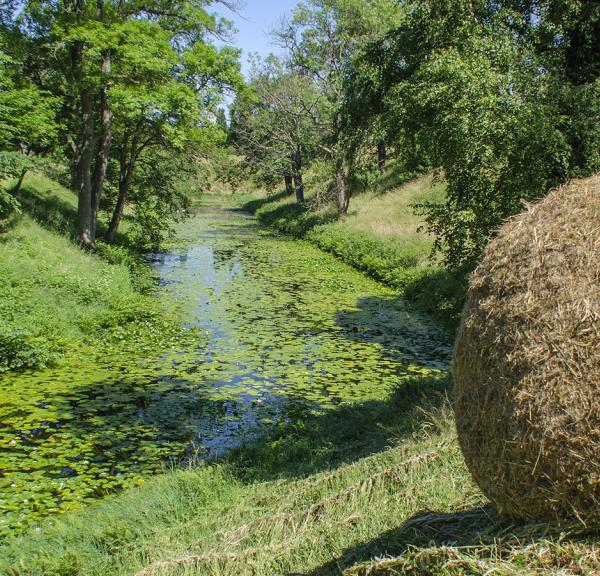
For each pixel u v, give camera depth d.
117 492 6.18
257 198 54.19
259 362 10.77
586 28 11.16
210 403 8.83
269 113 35.78
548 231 3.18
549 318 2.99
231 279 18.98
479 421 3.23
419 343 12.07
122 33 16.27
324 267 21.48
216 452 7.17
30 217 17.34
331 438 7.03
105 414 8.34
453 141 10.66
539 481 2.96
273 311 14.70
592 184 3.31
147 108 16.80
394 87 12.90
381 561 3.37
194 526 5.06
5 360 9.96
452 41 11.61
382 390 9.27
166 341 11.96
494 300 3.23
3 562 4.66
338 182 29.73
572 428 2.84
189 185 27.41
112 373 10.05
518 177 10.38
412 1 13.28
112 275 15.67
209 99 18.55
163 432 7.81
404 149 13.47
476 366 3.25
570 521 2.93
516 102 10.07
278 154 37.09
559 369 2.90
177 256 24.14
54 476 6.52
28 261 13.90
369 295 16.59
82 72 17.44
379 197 30.06
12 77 17.00
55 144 19.86
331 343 12.01
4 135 14.47
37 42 17.56
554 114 10.41
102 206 24.47
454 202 11.89
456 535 3.54
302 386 9.52
